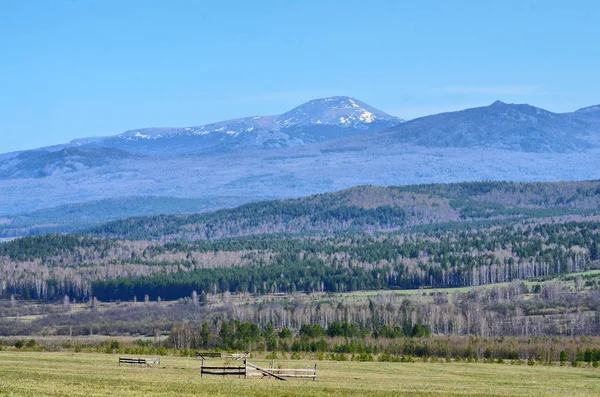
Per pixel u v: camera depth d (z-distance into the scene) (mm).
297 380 178250
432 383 183125
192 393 147750
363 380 184250
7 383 151625
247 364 186000
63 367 191500
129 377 171750
